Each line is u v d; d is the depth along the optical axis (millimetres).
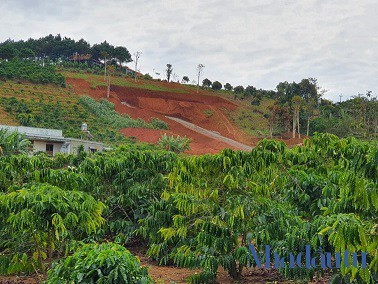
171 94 95188
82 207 6949
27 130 44281
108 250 4738
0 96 67625
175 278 8906
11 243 7867
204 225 7230
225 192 7891
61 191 6855
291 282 7789
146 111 82125
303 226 5938
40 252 7664
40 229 6961
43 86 78625
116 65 122812
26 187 8438
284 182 7848
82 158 14438
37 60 109375
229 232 7266
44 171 8898
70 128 61344
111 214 11312
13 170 9594
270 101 108062
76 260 4926
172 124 78688
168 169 11086
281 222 6848
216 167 7719
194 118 86688
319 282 7242
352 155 6629
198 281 7473
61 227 6527
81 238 9695
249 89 112812
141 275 4938
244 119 91000
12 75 77500
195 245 7945
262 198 7391
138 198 11211
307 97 97625
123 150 13953
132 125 70562
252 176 7828
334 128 63438
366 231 4445
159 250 9289
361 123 63156
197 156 7918
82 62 126688
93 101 76688
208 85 116375
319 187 7625
